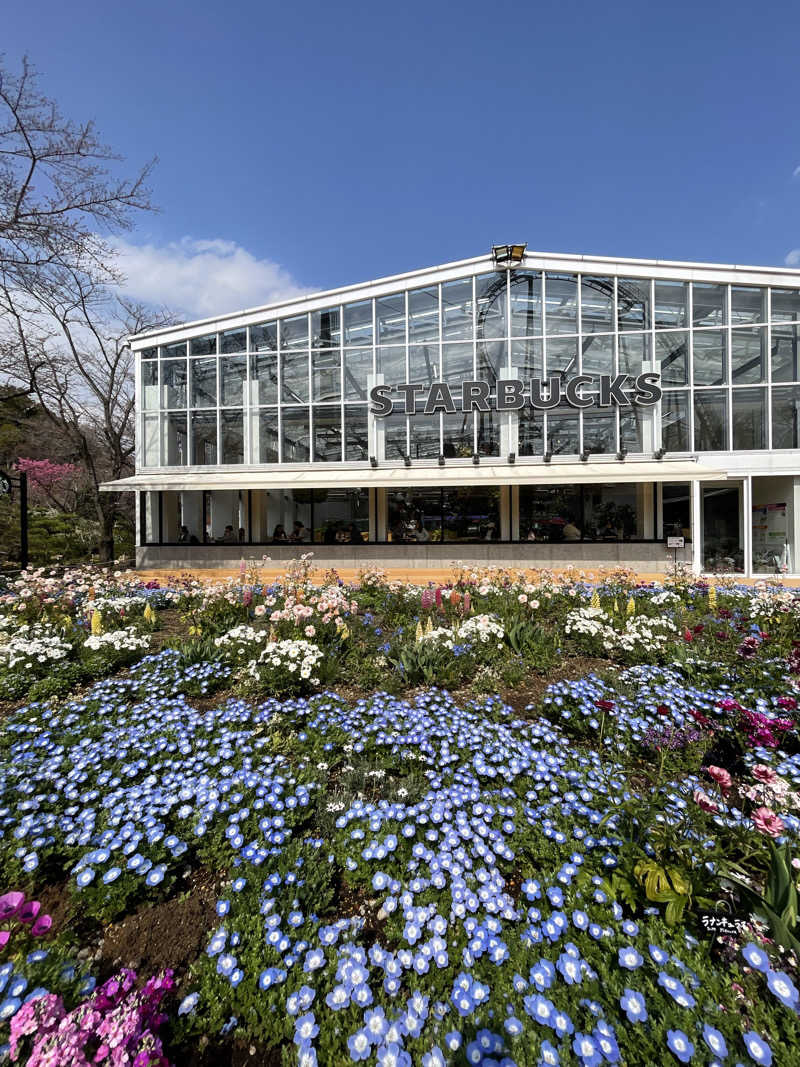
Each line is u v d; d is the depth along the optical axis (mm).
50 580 8156
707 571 13672
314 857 2414
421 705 4133
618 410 14367
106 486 14414
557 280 14836
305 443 15641
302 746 3539
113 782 2957
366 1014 1612
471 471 14242
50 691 4668
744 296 14188
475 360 15000
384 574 10492
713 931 1882
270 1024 1665
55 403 19141
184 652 5305
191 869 2475
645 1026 1539
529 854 2461
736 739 3336
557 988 1690
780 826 2006
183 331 15938
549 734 3543
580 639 6082
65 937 2016
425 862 2418
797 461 13648
